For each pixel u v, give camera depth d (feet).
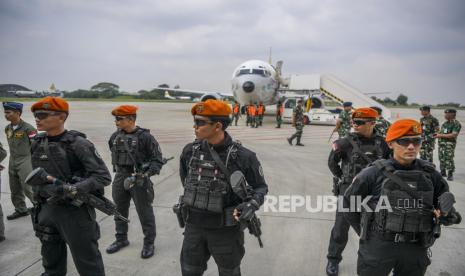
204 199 8.00
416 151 7.23
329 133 55.36
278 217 17.26
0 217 13.83
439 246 13.94
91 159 8.89
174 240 14.52
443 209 6.79
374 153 11.16
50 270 9.68
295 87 74.43
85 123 62.54
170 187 22.35
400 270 7.64
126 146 12.78
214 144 8.28
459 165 31.55
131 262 12.51
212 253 8.48
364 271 7.78
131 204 18.89
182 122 68.85
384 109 67.31
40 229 9.15
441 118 100.27
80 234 8.91
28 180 7.79
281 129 60.34
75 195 8.37
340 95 70.33
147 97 281.13
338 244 11.59
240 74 71.97
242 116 88.22
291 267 12.30
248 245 14.08
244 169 8.23
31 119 62.18
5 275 11.32
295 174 26.35
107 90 288.71
